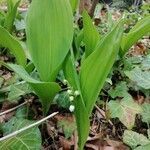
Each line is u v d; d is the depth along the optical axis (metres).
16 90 0.31
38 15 0.25
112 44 0.21
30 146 0.24
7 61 0.43
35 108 0.32
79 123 0.23
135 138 0.28
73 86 0.24
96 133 0.31
